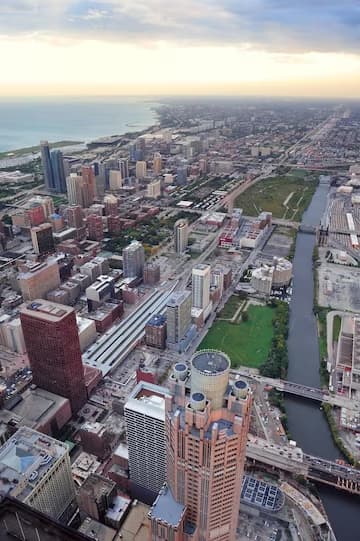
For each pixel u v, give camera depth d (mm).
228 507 189125
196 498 182875
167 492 197250
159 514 186625
